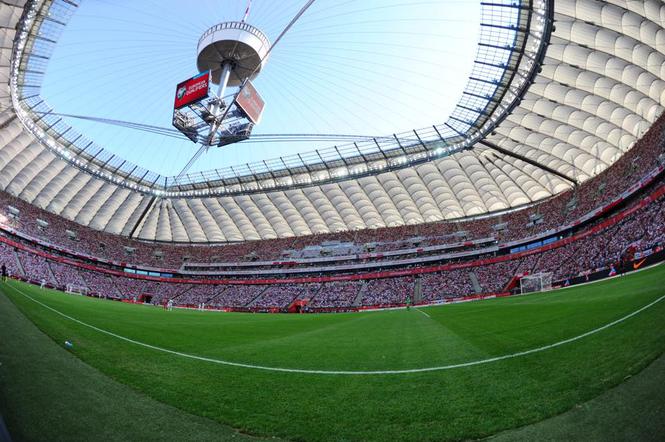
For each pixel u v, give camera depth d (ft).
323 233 241.96
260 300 212.02
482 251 190.39
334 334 57.93
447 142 180.75
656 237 100.48
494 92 149.89
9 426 14.97
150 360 31.24
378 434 17.12
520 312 65.16
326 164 201.46
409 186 202.49
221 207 241.14
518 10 122.62
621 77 131.23
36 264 196.24
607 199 145.48
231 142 174.70
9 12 124.67
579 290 92.48
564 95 143.95
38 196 216.33
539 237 172.76
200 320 91.04
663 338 24.56
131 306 139.95
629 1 109.50
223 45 173.17
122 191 234.17
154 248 259.39
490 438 16.06
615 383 19.63
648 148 130.62
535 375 23.67
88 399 19.36
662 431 14.06
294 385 25.40
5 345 25.67
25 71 150.00
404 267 210.18
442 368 28.22
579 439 14.93
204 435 16.90
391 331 57.62
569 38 125.70
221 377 27.30
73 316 55.93
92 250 228.43
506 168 185.37
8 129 179.83
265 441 16.62
